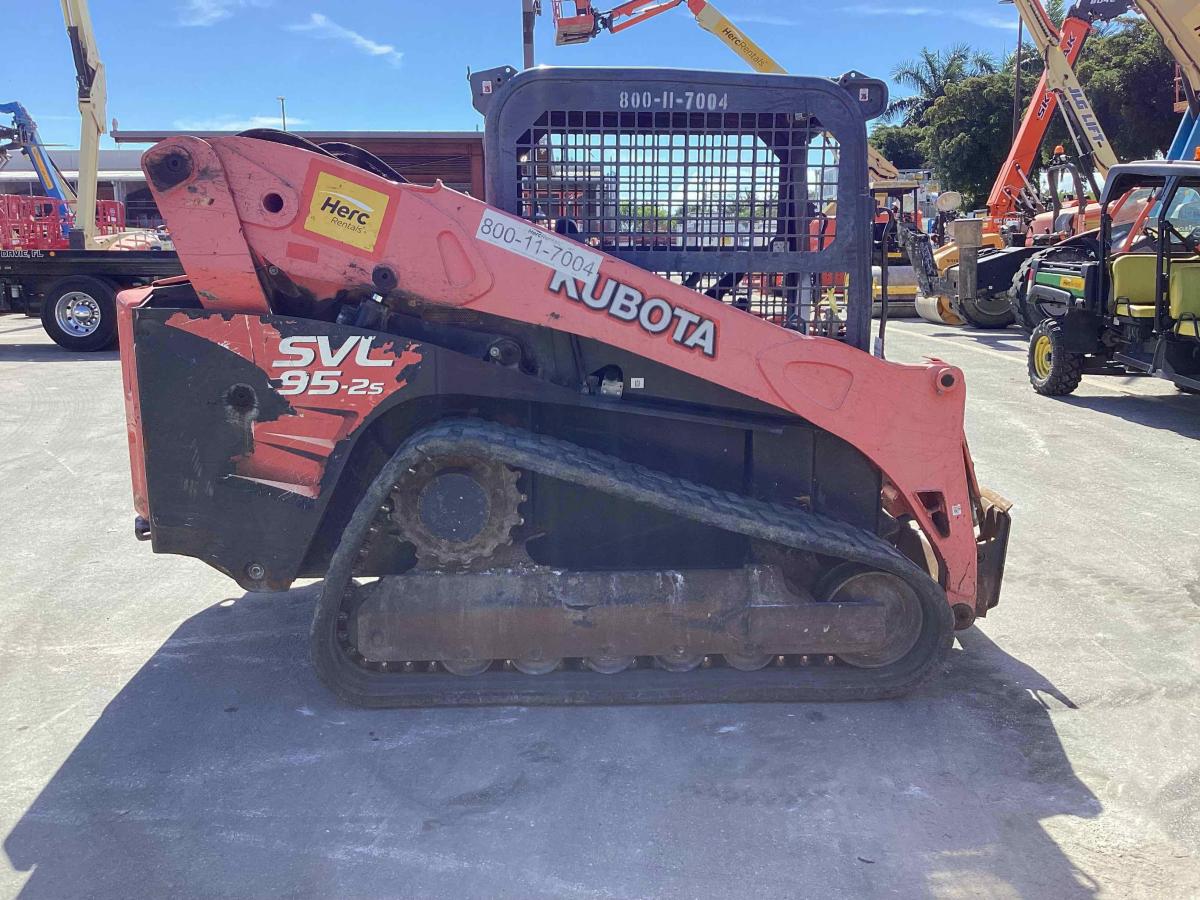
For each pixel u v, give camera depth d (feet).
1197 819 10.01
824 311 12.57
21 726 11.69
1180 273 28.12
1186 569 17.24
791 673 12.30
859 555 11.66
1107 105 103.35
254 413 11.32
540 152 11.98
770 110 11.91
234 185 10.97
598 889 8.87
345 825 9.78
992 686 12.85
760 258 12.21
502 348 11.64
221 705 12.21
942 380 11.82
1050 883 9.00
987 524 13.28
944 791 10.45
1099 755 11.21
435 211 11.12
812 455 12.46
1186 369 28.99
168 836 9.60
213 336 11.16
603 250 12.19
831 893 8.84
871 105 12.00
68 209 56.44
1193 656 13.80
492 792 10.34
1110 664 13.55
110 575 16.72
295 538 11.57
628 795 10.28
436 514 11.41
